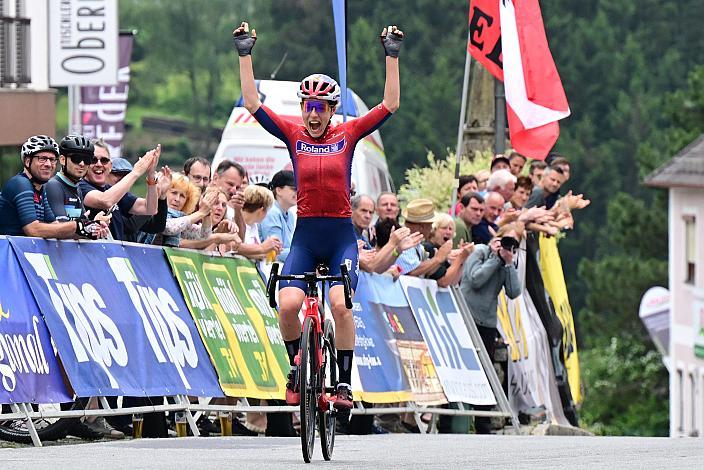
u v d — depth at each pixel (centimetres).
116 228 2352
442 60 13012
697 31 14800
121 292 2228
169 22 16600
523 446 2142
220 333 2453
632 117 14000
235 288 2569
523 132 3631
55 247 2130
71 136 2172
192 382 2323
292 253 1911
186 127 16550
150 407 2202
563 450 2034
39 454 1823
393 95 1934
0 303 1997
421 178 5000
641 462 1795
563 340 4000
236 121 3747
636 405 10306
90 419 2294
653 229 11181
